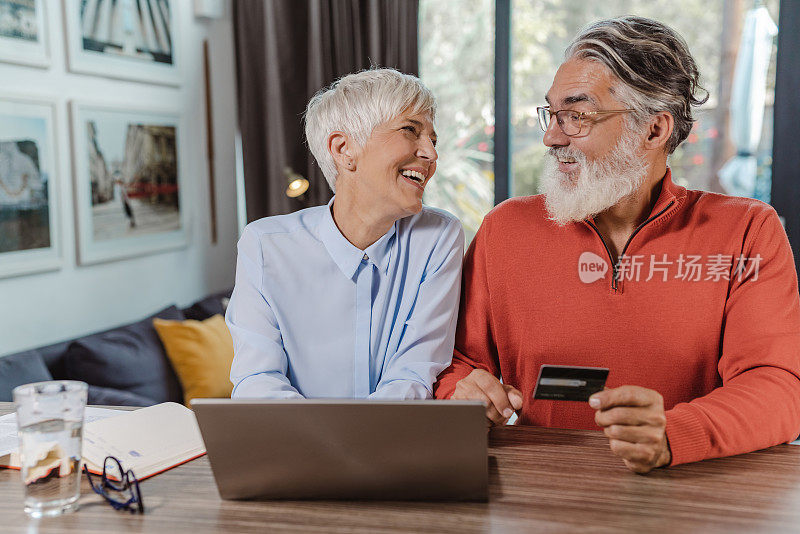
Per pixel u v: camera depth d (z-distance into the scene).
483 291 1.67
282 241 1.58
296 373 1.58
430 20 4.12
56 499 1.00
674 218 1.53
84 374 2.76
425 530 0.93
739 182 3.78
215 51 3.92
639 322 1.52
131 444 1.19
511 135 4.03
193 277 3.79
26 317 2.76
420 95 1.45
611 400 1.06
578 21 3.94
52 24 2.83
